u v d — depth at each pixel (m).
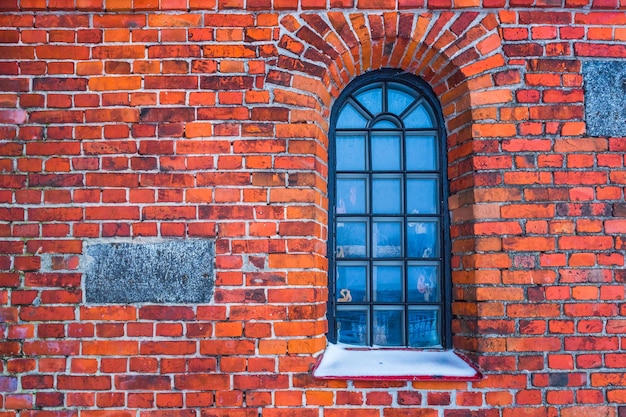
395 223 3.05
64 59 2.77
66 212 2.70
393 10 2.83
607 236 2.71
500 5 2.82
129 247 2.68
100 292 2.66
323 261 2.83
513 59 2.81
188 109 2.75
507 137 2.78
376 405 2.63
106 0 2.77
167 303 2.65
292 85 2.79
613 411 2.62
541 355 2.65
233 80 2.77
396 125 3.10
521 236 2.72
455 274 2.92
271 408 2.61
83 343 2.63
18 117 2.75
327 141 2.99
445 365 2.74
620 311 2.67
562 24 2.83
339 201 3.05
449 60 2.84
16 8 2.77
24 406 2.60
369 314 2.98
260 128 2.75
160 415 2.59
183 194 2.71
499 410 2.63
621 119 2.79
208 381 2.61
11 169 2.72
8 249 2.68
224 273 2.67
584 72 2.81
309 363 2.63
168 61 2.77
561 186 2.75
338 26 2.82
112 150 2.73
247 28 2.80
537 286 2.69
